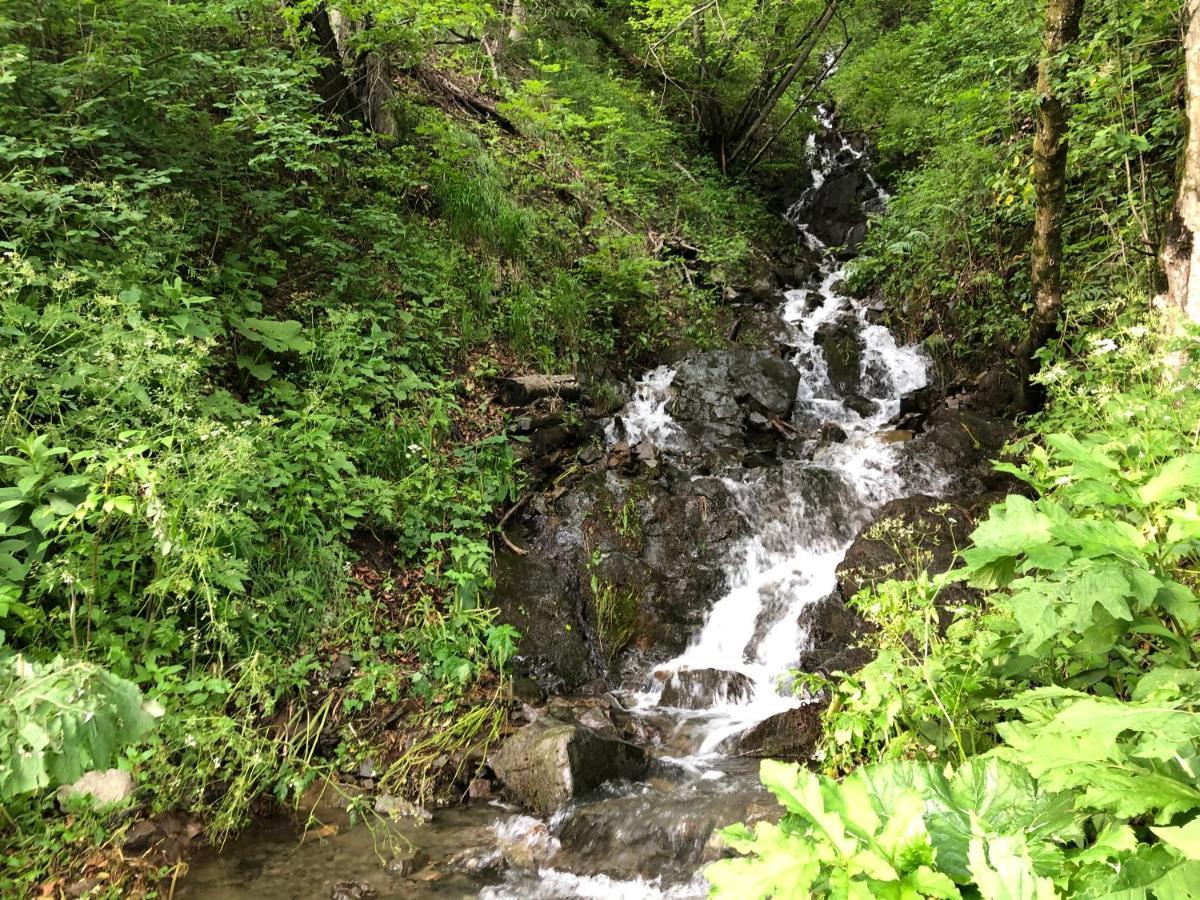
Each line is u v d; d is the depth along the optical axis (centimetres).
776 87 1295
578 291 803
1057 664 233
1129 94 568
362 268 641
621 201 1033
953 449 666
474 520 536
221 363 496
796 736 409
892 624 295
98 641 333
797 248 1254
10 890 265
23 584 331
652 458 651
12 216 428
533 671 467
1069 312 622
